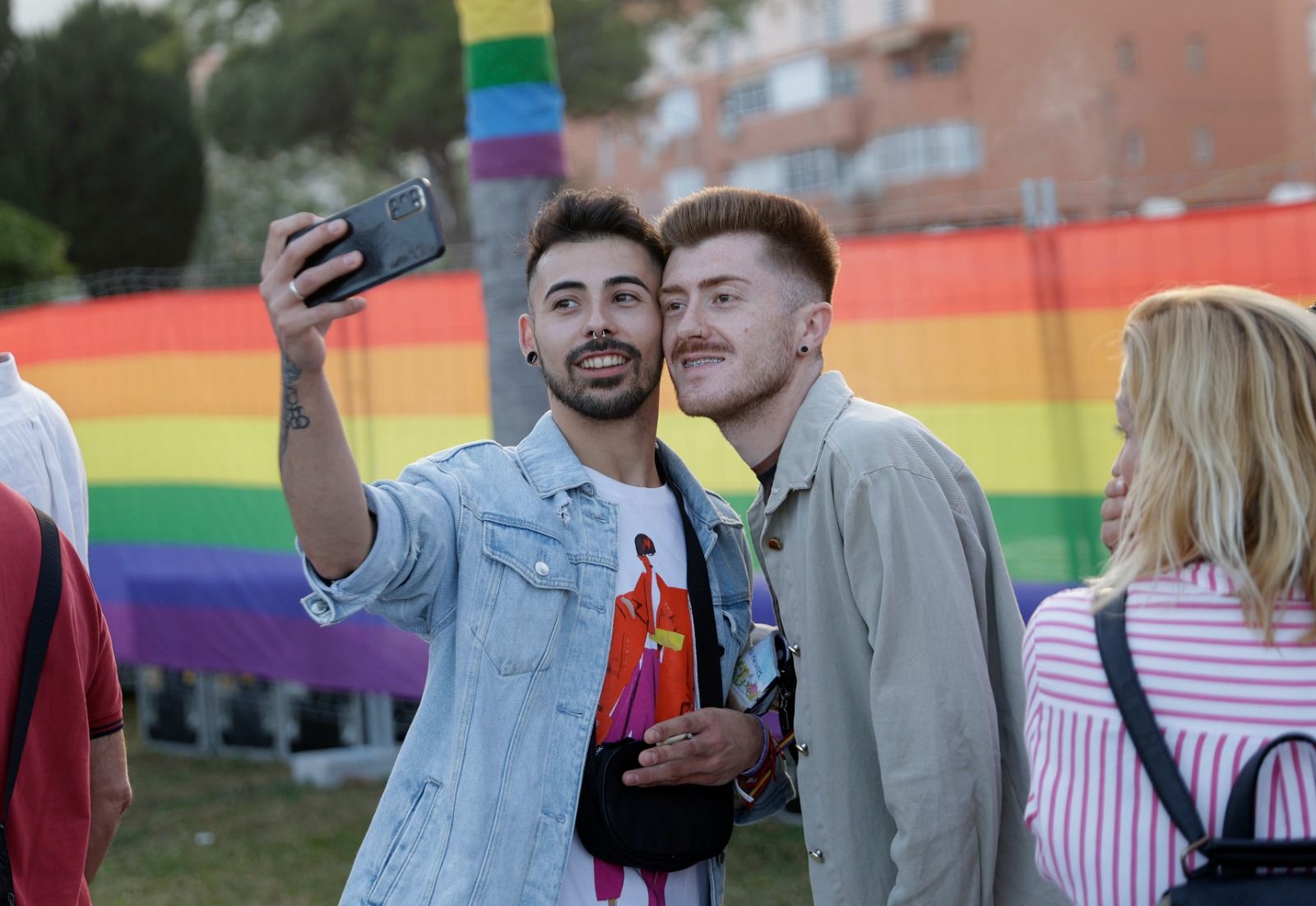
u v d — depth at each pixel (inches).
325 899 176.2
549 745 77.1
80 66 788.0
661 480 89.5
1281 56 1384.1
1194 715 56.8
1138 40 1360.7
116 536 251.6
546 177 173.5
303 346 67.3
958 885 74.9
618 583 82.0
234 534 237.9
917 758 74.9
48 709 75.2
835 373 86.6
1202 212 163.2
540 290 84.7
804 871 177.0
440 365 217.0
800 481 81.8
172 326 242.8
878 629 77.0
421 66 959.6
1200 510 58.6
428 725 77.2
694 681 83.6
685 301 84.4
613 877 77.9
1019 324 172.1
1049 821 60.4
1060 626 62.1
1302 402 58.7
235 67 1028.5
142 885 185.2
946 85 1449.3
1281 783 55.3
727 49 1604.3
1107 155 1338.6
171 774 248.8
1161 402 61.0
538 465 82.4
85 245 794.8
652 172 1632.6
